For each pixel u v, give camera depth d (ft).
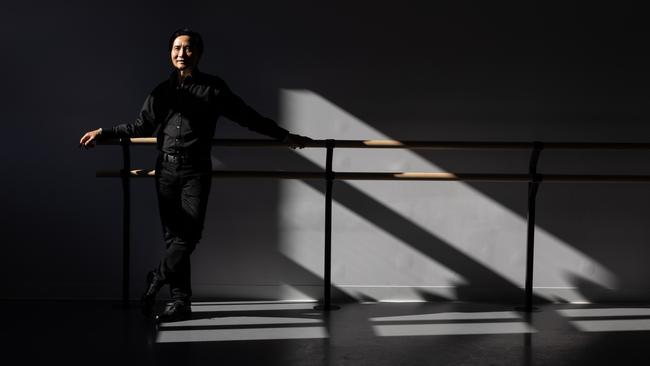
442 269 13.19
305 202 13.08
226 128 12.93
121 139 11.60
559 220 13.15
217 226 13.06
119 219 12.95
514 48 12.92
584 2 12.90
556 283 13.21
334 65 12.88
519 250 13.17
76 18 12.67
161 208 11.21
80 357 8.87
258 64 12.84
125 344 9.56
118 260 12.99
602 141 13.03
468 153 13.08
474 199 13.14
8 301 12.67
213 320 11.23
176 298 11.41
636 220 13.15
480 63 12.92
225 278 13.10
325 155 13.05
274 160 13.04
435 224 13.16
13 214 12.87
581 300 13.17
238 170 13.00
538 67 12.94
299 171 13.06
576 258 13.19
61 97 12.76
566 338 10.19
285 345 9.60
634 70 12.97
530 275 12.27
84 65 12.73
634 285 13.19
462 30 12.90
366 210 13.12
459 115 12.97
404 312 12.05
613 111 13.00
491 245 13.16
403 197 13.12
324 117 12.93
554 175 12.02
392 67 12.91
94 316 11.41
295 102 12.90
